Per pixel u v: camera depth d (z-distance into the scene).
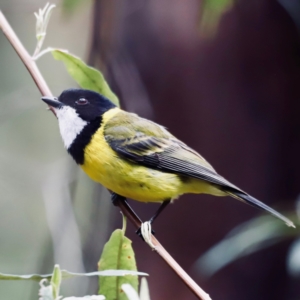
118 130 8.05
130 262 6.15
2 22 7.01
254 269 9.96
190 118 9.98
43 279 5.14
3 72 12.66
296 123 9.88
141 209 10.20
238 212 9.92
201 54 9.88
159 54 9.91
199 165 8.08
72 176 10.47
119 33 9.83
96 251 9.93
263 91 9.87
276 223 8.41
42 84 6.98
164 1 9.88
